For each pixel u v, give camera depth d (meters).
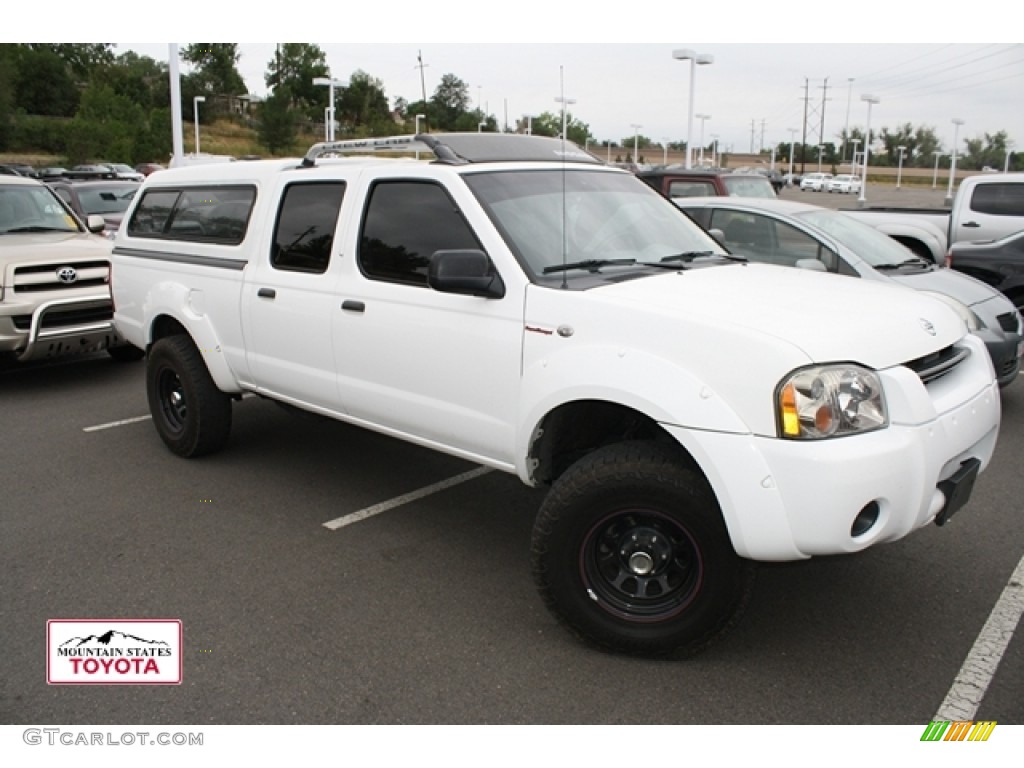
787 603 3.88
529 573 4.23
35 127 64.19
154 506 5.08
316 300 4.62
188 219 5.74
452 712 3.12
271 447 6.18
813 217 7.35
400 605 3.90
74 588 4.06
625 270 3.95
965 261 8.84
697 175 11.08
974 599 3.90
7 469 5.74
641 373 3.23
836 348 3.10
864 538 3.04
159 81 95.12
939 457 3.18
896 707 3.13
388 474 5.63
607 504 3.32
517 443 3.71
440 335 3.98
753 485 3.01
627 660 3.45
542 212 4.07
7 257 7.56
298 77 91.06
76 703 3.19
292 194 4.95
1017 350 6.53
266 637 3.63
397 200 4.31
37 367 9.01
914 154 104.38
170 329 6.03
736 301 3.48
